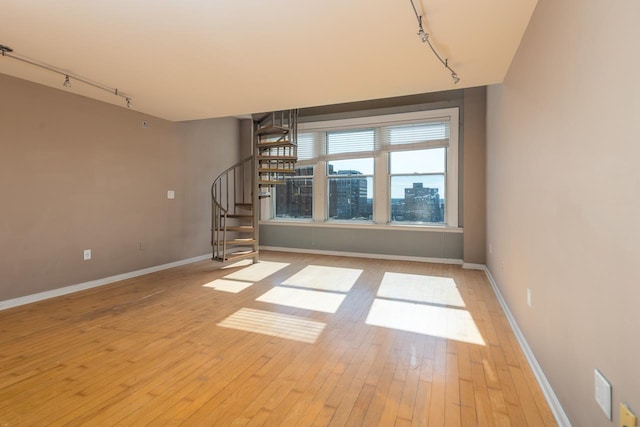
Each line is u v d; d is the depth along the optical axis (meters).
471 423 1.72
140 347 2.59
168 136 5.31
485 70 3.11
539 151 2.04
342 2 2.05
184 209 5.63
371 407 1.86
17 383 2.09
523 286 2.52
